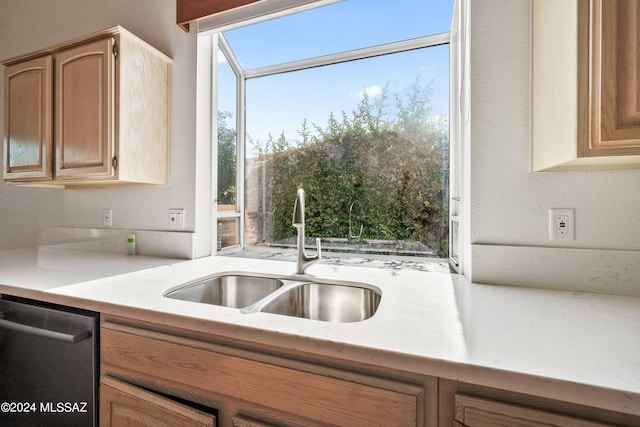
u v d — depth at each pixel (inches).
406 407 22.0
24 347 38.2
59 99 53.7
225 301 48.0
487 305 31.6
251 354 26.4
